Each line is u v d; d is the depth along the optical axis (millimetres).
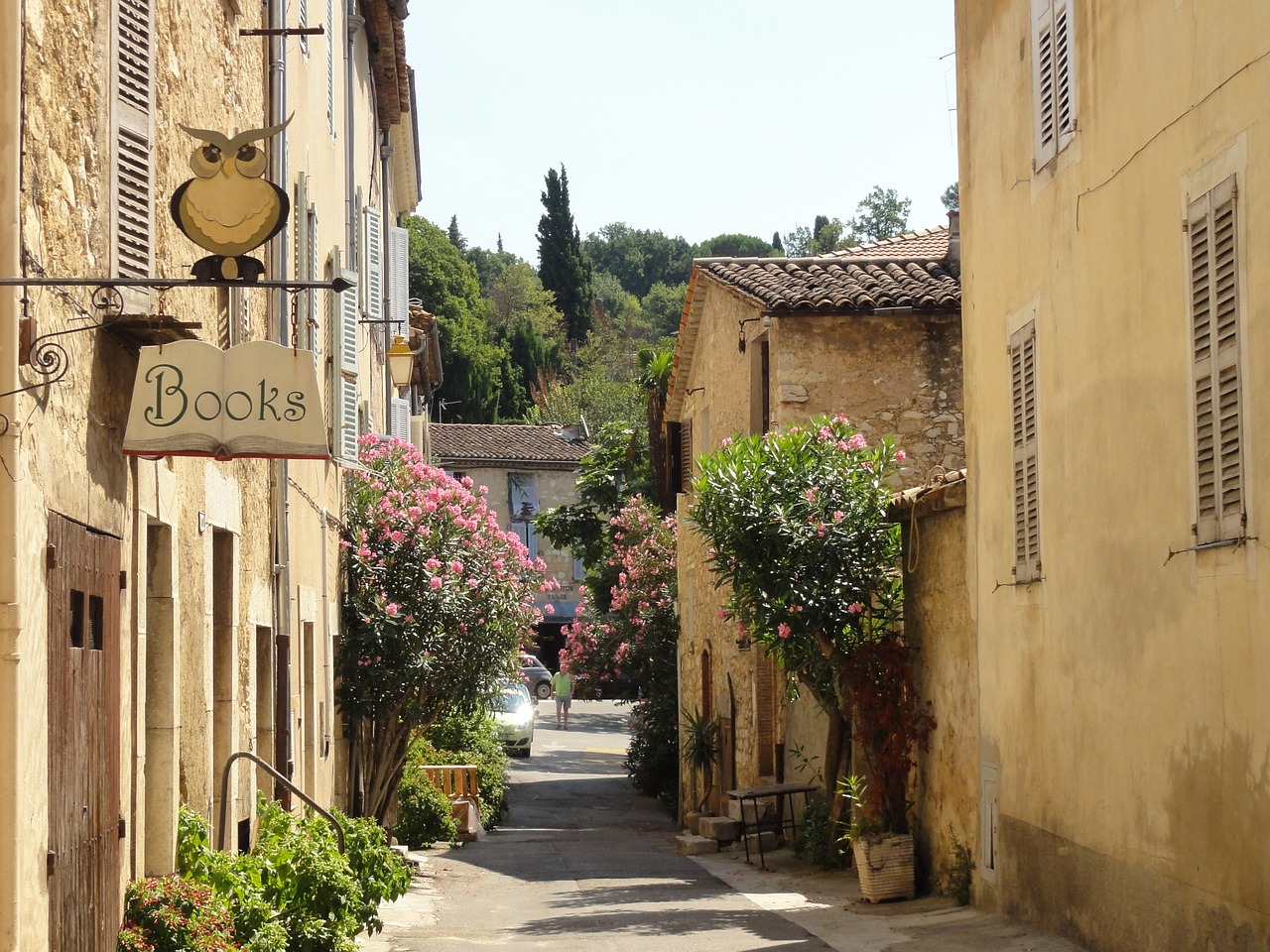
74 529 6750
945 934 11094
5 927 5785
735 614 15352
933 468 18672
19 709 5891
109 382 7371
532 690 54125
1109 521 9477
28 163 6133
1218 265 7812
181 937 7719
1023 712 11289
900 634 14742
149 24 7809
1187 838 8305
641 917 12820
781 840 18594
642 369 35281
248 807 11078
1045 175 10734
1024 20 11312
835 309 18484
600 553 37094
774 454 15141
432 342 34938
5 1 5941
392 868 11734
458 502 19297
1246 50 7504
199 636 9500
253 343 6887
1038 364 10914
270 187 6461
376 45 23016
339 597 17562
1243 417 7535
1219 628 7848
